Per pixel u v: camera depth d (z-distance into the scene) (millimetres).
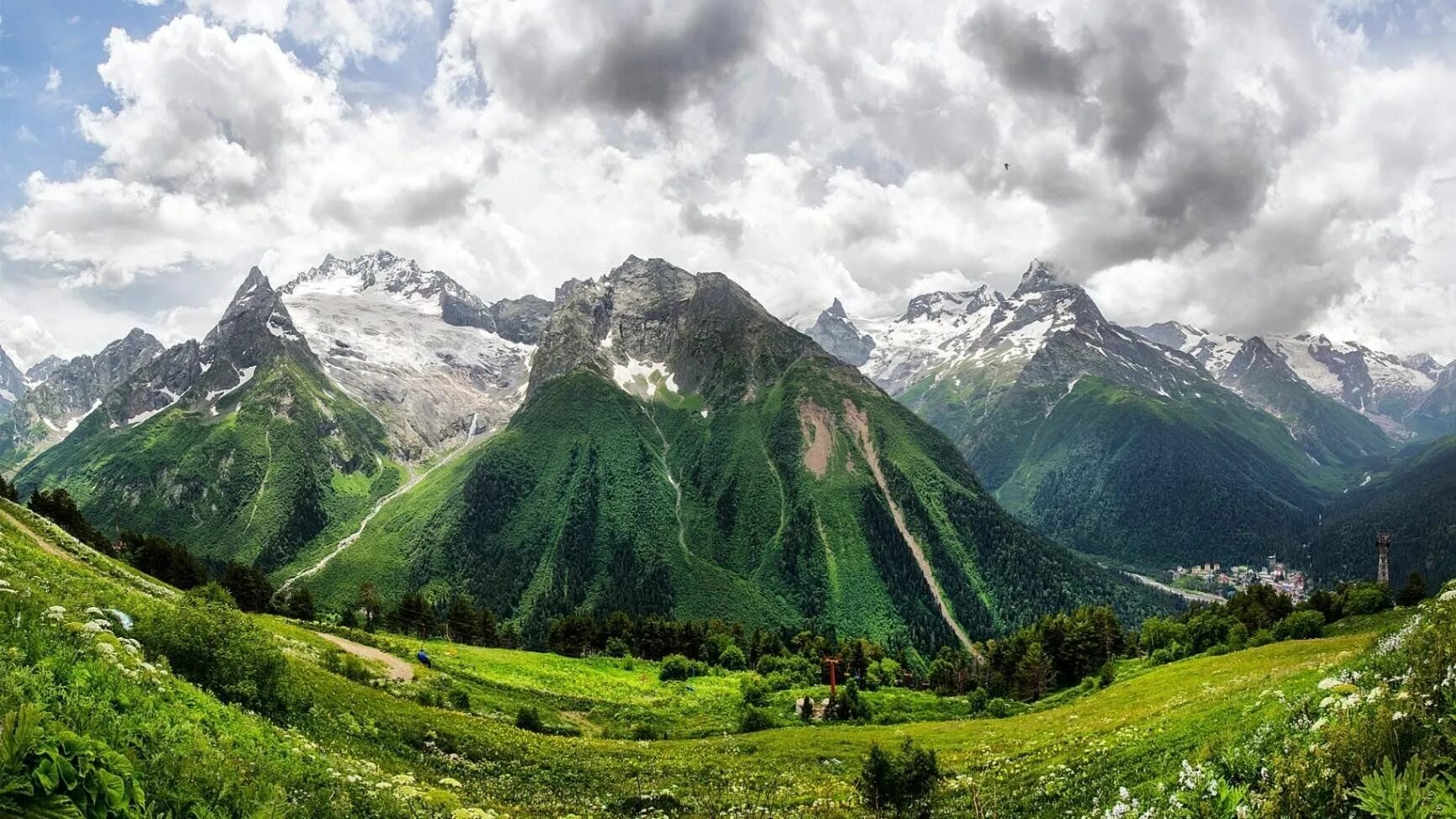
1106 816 24125
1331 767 11828
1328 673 34562
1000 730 85188
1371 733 11875
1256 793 13734
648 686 139500
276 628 97938
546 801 47562
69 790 11016
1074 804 33625
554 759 61469
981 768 57969
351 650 107562
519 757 59469
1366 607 129000
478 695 99750
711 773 64125
